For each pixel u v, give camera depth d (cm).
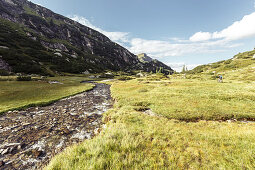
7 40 9600
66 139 751
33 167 509
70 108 1469
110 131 668
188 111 1200
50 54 12081
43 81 4200
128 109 1315
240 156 441
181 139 616
